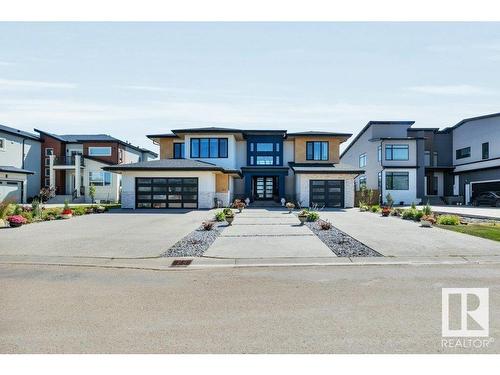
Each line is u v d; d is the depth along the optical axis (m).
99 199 37.69
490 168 33.44
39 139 38.41
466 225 15.38
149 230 13.68
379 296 5.68
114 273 7.34
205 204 25.53
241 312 5.00
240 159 32.12
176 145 33.16
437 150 41.22
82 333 4.32
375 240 11.10
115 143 39.97
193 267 7.85
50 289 6.14
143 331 4.38
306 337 4.19
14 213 17.92
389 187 35.66
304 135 31.62
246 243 10.65
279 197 30.62
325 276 6.98
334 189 27.92
